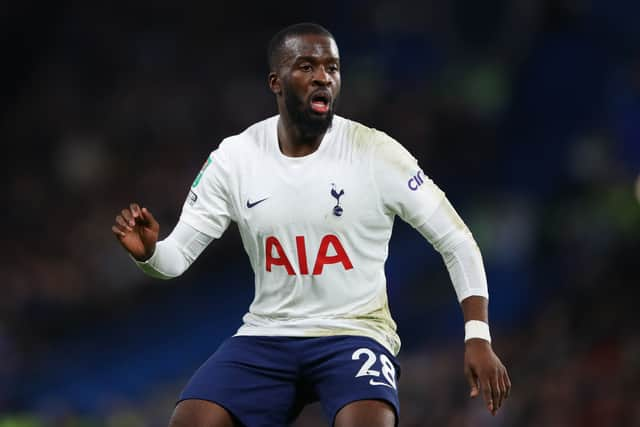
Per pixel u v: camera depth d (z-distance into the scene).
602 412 35.16
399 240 50.25
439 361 42.25
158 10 67.31
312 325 15.55
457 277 15.55
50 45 66.75
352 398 14.86
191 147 61.84
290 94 15.47
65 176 61.22
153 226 15.29
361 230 15.59
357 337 15.51
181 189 59.19
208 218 16.14
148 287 53.44
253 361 15.61
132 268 54.41
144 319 52.03
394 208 15.64
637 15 51.81
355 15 63.78
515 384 38.75
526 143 51.91
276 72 15.73
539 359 39.50
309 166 15.59
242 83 64.38
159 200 58.78
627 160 50.03
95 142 62.66
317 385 15.48
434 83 60.41
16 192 60.84
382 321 15.84
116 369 50.44
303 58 15.39
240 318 51.06
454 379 40.28
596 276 41.75
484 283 15.49
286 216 15.54
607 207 47.03
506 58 58.75
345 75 60.78
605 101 51.28
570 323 40.44
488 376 14.74
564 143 51.03
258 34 66.00
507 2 60.38
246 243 16.08
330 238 15.51
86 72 65.94
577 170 49.78
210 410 15.17
